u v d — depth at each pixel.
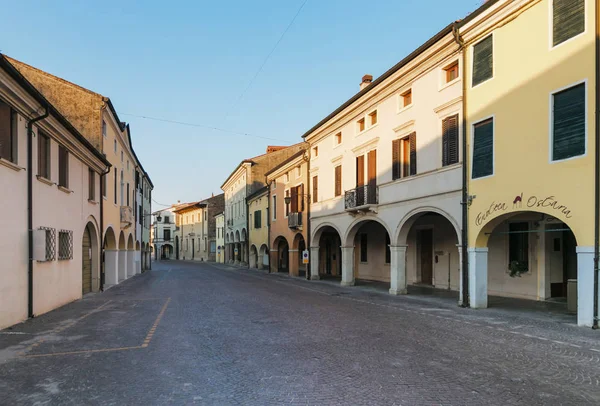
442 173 14.49
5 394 5.35
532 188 11.00
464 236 13.31
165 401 5.09
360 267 26.58
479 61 12.96
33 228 11.35
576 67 9.95
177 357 7.13
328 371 6.25
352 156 20.86
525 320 10.80
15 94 9.82
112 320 11.05
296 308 13.12
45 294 12.39
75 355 7.32
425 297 16.09
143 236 40.91
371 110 19.06
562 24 10.38
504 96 11.96
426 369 6.33
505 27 12.02
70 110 19.70
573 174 9.94
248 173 43.78
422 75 15.59
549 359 6.94
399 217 16.95
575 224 9.85
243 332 9.23
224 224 58.44
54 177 13.00
